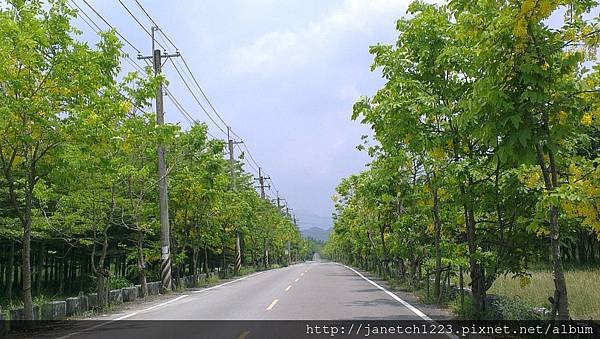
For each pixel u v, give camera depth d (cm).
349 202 3453
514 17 668
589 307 1161
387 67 1217
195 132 2461
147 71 1627
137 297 2116
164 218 2397
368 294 1967
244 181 4841
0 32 1112
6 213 2044
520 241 1045
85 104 1276
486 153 1088
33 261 3234
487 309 1124
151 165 2392
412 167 1878
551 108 701
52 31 1211
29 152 1322
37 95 1203
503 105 668
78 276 3800
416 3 1223
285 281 2911
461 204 1123
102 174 1520
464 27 762
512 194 1005
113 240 2820
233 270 4347
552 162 724
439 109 1078
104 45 1353
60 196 1814
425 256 1897
